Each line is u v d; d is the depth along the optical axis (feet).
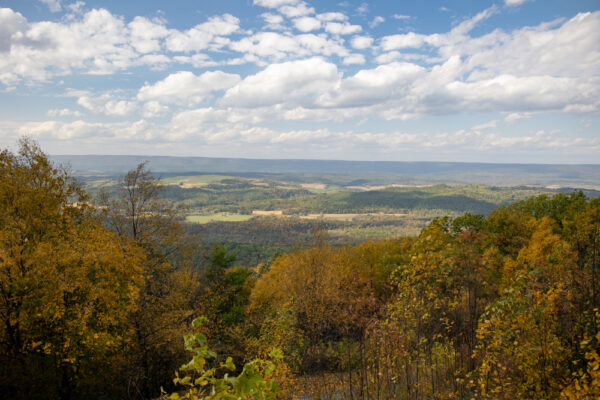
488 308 18.15
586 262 20.07
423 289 24.97
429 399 19.51
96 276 47.60
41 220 48.11
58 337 42.39
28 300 40.40
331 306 51.47
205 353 8.23
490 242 80.59
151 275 58.80
